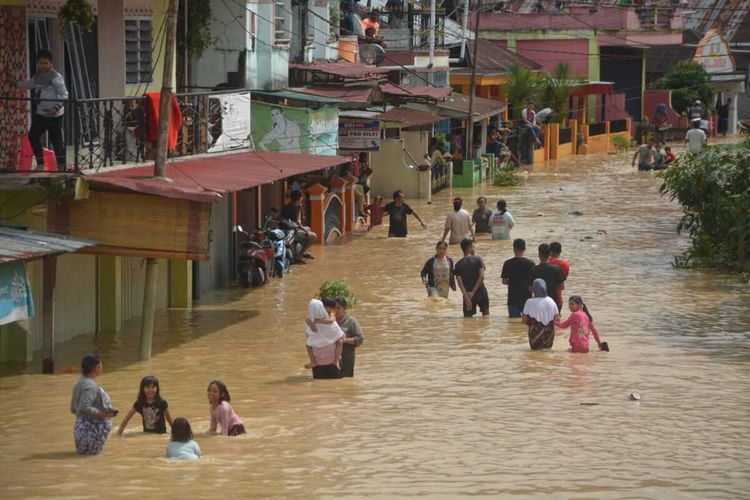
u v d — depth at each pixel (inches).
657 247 2578.7
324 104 2637.8
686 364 1551.4
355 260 2429.9
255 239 2191.2
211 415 1245.7
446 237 2684.5
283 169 1947.6
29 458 1147.9
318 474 1087.0
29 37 1672.0
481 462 1125.7
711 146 2412.6
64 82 1647.4
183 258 1545.3
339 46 3444.9
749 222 2267.5
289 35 2770.7
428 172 3486.7
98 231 1542.8
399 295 2050.9
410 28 4249.5
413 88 3575.3
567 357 1594.5
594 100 5738.2
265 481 1066.1
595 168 4591.5
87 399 1153.4
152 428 1243.8
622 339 1710.1
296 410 1326.3
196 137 1932.8
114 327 1766.7
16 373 1501.0
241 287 2149.4
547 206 3326.8
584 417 1291.8
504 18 5684.1
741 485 1051.9
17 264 1419.8
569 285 2148.1
